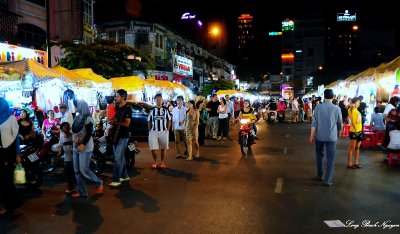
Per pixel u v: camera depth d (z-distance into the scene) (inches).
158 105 401.4
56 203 272.8
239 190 303.4
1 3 720.3
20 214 246.5
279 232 206.8
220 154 506.9
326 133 316.5
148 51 1497.3
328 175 316.8
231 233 206.2
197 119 466.3
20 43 751.7
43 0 850.8
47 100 529.3
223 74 2719.0
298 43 4581.7
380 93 636.1
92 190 311.7
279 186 315.6
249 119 520.7
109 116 498.9
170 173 378.3
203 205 261.4
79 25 815.7
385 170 383.9
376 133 553.9
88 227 219.5
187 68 1669.5
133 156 412.2
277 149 552.7
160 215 240.1
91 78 617.0
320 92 1295.5
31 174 313.4
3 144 243.6
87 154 285.0
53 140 361.4
